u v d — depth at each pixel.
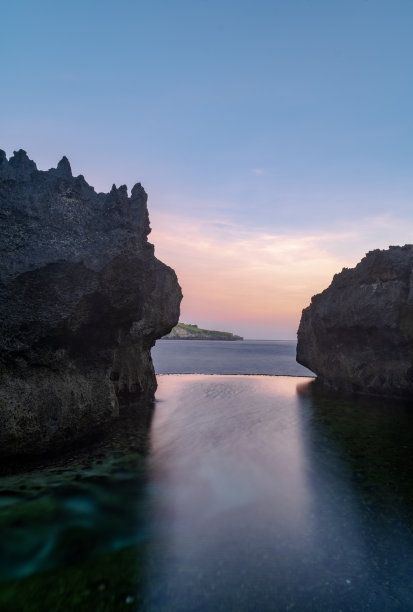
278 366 73.50
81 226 15.41
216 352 138.75
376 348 30.45
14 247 13.15
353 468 13.70
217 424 20.42
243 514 10.02
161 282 28.14
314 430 19.28
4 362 12.41
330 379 35.78
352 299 30.64
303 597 6.80
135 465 13.56
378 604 6.65
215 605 6.54
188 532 9.04
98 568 7.54
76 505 10.26
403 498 11.08
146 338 26.88
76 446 14.86
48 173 16.48
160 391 32.53
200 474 12.88
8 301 12.61
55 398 13.46
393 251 28.55
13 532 8.80
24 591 6.80
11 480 11.73
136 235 17.22
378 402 27.44
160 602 6.58
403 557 8.09
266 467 13.72
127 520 9.56
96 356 16.31
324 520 9.69
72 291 14.03
